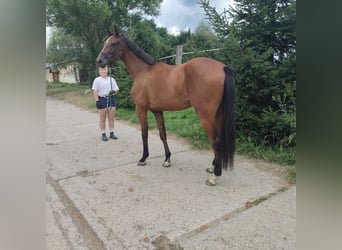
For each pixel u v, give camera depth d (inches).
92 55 571.8
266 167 112.2
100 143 163.6
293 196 85.4
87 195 89.5
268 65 118.0
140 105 112.6
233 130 87.3
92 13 503.8
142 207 80.5
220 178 101.9
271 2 126.0
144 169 114.7
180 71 96.7
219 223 70.9
